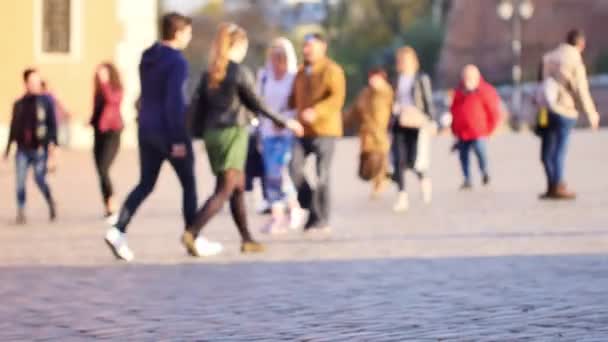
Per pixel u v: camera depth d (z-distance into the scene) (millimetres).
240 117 30469
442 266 28094
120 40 92250
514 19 162500
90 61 91062
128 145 94750
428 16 190750
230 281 25984
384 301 22797
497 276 26141
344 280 25906
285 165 37500
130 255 30109
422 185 47156
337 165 72562
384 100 44000
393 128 44906
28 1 89312
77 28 90500
